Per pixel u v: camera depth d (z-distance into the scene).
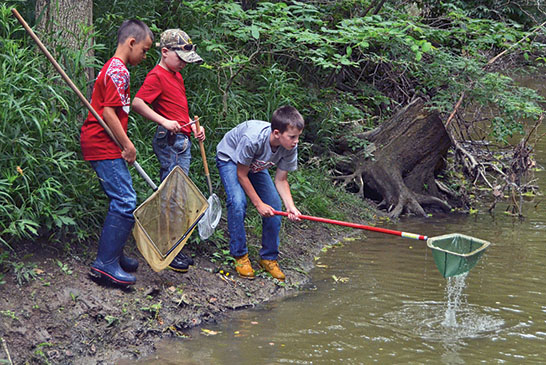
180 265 4.97
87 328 4.09
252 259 5.66
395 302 5.05
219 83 6.71
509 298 5.17
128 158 4.38
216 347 4.18
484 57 8.59
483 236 7.00
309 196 7.32
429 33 7.81
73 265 4.55
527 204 8.59
